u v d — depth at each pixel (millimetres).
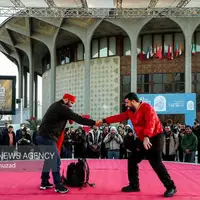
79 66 36312
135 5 26422
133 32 30328
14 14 24625
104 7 25938
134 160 5312
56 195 5008
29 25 34406
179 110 19719
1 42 42438
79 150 13281
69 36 35188
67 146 13406
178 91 32719
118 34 34438
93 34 32938
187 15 25234
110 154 12820
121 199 4762
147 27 32500
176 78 32906
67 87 37562
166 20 30406
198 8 24609
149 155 5082
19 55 44312
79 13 26531
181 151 12508
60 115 5324
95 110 35031
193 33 31203
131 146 5273
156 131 5035
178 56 32969
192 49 32781
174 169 8531
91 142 13266
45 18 32438
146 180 6559
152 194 5109
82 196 4938
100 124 5336
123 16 25594
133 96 5023
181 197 4910
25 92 51562
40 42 37906
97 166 8984
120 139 12852
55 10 24609
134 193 5176
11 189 5469
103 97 34781
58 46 39094
